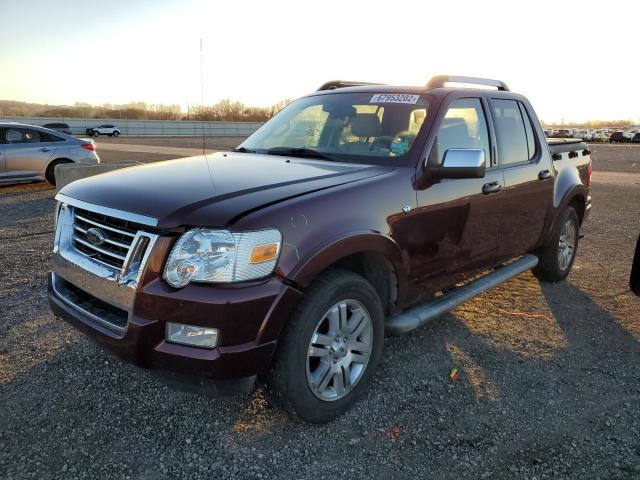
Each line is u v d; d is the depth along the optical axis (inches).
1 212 355.3
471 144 155.0
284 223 102.7
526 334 164.9
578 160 223.3
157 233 99.9
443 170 132.0
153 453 105.5
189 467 101.9
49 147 475.8
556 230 201.2
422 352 150.4
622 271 234.2
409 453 107.5
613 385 135.6
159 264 99.3
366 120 151.3
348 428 115.2
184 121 2556.6
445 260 143.6
